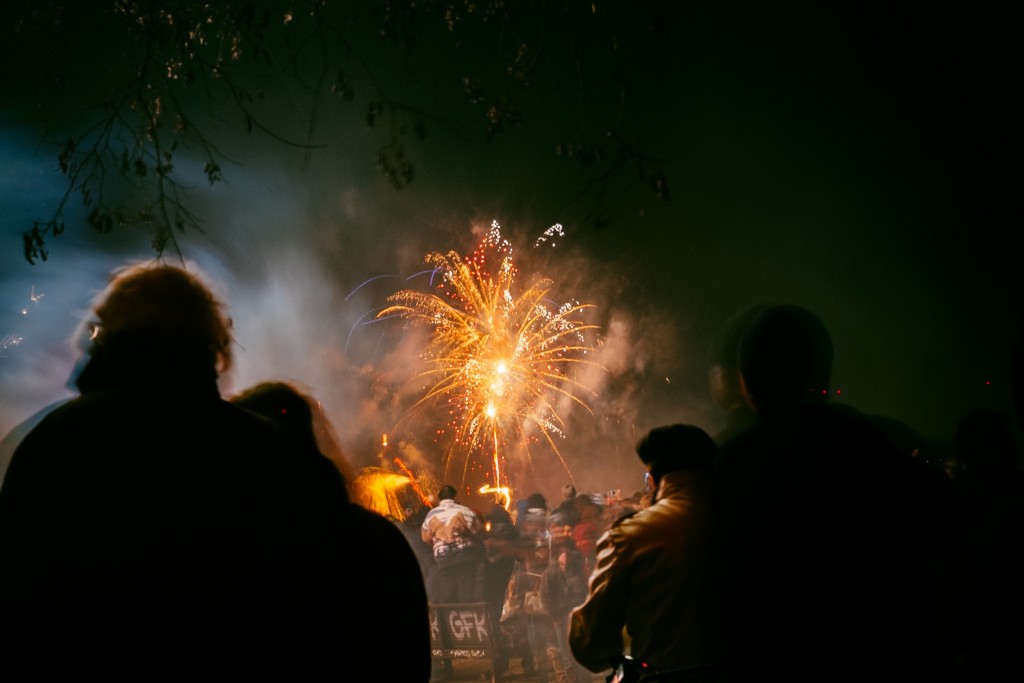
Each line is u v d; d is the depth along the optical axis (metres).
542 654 11.20
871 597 3.06
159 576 2.35
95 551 2.34
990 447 4.68
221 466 2.49
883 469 3.16
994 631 3.20
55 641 2.29
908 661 3.07
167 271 2.82
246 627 2.40
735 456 3.30
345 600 2.61
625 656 3.88
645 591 3.82
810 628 3.05
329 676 2.53
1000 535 3.29
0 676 2.28
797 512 3.12
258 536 2.47
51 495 2.39
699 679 3.34
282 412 3.27
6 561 2.35
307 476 2.64
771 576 3.10
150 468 2.44
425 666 3.04
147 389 2.59
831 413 3.32
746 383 3.44
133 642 2.31
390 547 3.09
